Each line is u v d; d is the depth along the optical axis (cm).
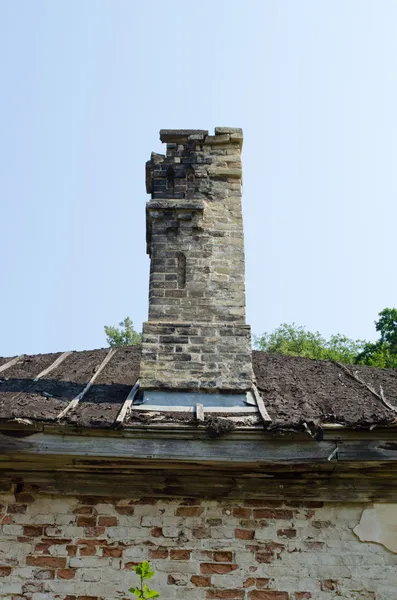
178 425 522
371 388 701
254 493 550
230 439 525
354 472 546
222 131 743
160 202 693
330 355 2833
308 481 550
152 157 734
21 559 528
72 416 530
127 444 524
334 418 530
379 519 547
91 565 526
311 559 530
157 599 512
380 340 2356
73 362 828
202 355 617
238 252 685
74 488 550
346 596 518
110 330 3014
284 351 2970
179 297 654
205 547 533
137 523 541
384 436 529
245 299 659
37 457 528
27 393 625
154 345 620
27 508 548
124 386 657
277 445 525
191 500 552
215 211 706
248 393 601
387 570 529
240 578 522
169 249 679
